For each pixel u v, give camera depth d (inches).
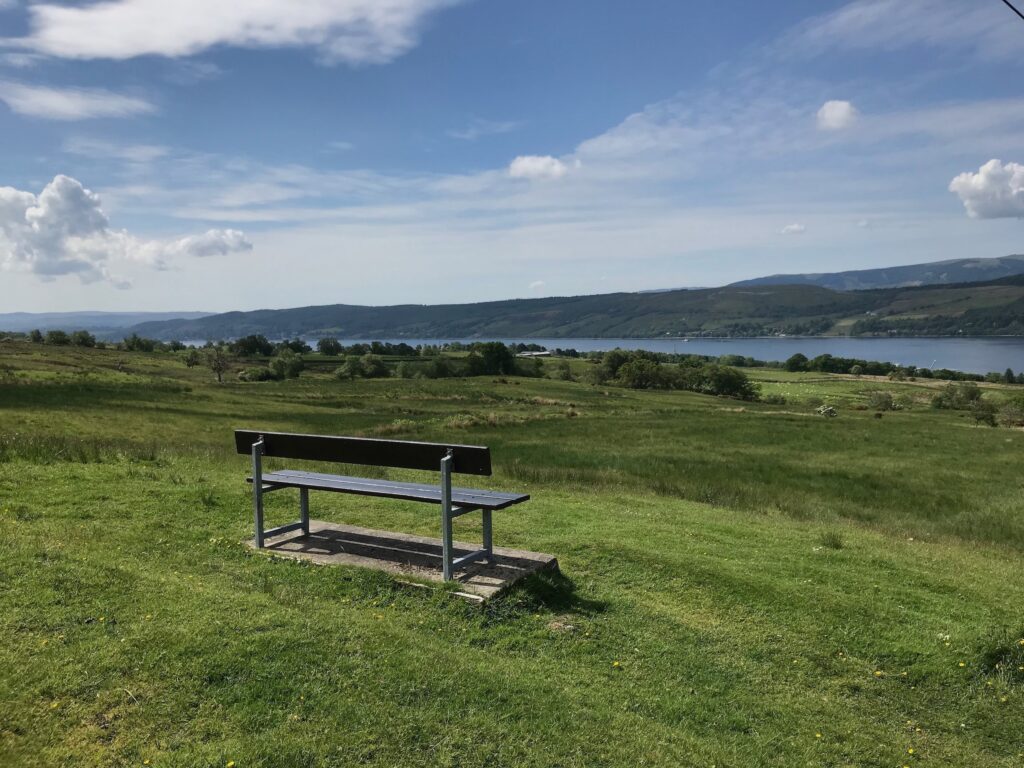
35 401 1508.4
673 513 475.8
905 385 5118.1
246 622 200.8
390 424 1561.3
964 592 310.0
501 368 4854.8
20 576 217.2
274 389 2546.8
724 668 216.8
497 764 150.6
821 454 1214.3
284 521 343.9
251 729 154.6
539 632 224.4
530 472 677.3
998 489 893.8
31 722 150.1
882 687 216.7
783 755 174.1
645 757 159.9
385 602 235.8
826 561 349.1
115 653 177.3
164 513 335.6
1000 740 193.9
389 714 163.6
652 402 2898.6
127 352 5113.2
